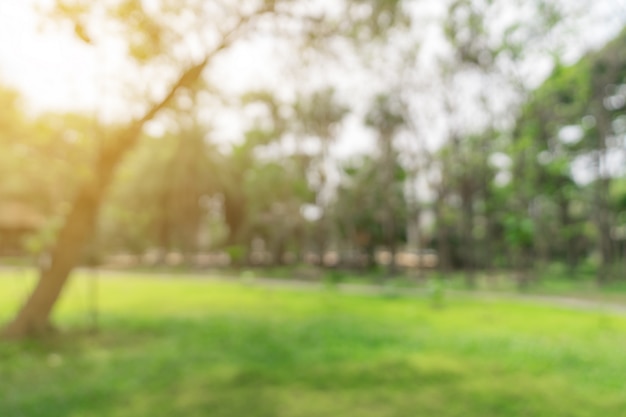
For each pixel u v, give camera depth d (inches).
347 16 410.0
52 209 734.5
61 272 423.8
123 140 431.8
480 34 903.7
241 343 402.3
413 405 248.8
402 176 1223.5
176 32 278.7
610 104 1039.6
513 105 978.7
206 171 1498.5
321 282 1089.4
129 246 1696.6
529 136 935.7
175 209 1533.0
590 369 313.9
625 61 889.5
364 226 1425.9
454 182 1165.1
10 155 592.7
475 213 1268.5
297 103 1165.1
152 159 1498.5
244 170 1546.5
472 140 1081.4
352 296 804.6
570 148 1156.5
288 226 1430.9
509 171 1053.2
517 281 1034.7
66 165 461.1
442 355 355.9
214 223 1809.8
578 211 1413.6
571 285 999.6
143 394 268.2
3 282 1015.0
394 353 362.9
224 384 284.8
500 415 233.9
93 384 287.0
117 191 1365.7
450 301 727.7
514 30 824.3
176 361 339.9
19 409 245.9
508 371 310.0
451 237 1357.0
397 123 1160.8
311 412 239.9
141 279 1208.2
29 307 415.2
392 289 820.0
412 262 1581.0
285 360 342.3
